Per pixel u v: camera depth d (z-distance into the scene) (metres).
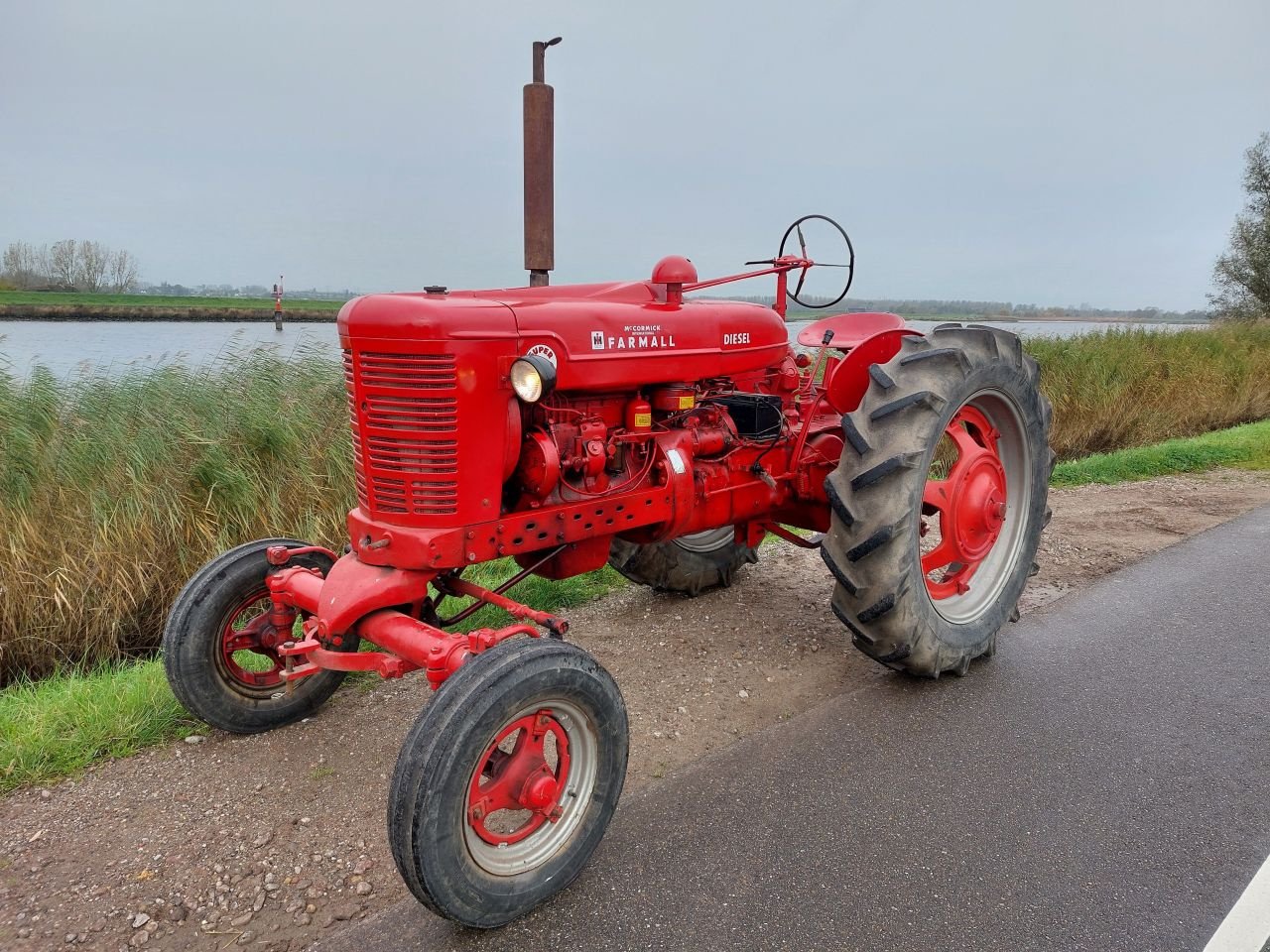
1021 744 3.24
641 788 2.98
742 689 3.74
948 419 3.49
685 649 4.16
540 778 2.33
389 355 2.66
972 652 3.78
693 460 3.52
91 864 2.59
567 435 3.08
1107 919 2.32
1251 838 2.67
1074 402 10.27
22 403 4.98
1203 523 6.46
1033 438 4.12
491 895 2.23
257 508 5.04
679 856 2.60
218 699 3.20
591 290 3.55
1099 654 4.07
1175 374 11.86
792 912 2.36
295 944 2.28
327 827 2.78
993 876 2.49
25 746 3.14
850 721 3.42
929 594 3.77
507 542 2.87
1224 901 2.38
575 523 3.05
